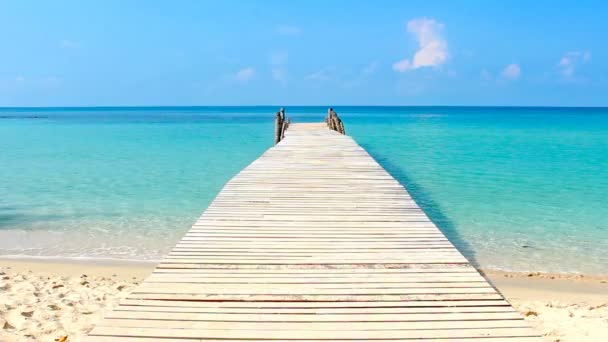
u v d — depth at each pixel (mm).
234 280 3682
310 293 3441
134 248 6977
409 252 4375
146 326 2908
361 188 7242
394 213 5770
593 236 7543
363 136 27719
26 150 20406
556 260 6504
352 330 2891
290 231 5012
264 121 51094
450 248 4492
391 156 17516
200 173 13703
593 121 50250
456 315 3100
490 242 7246
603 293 5422
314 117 59750
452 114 83750
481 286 3588
